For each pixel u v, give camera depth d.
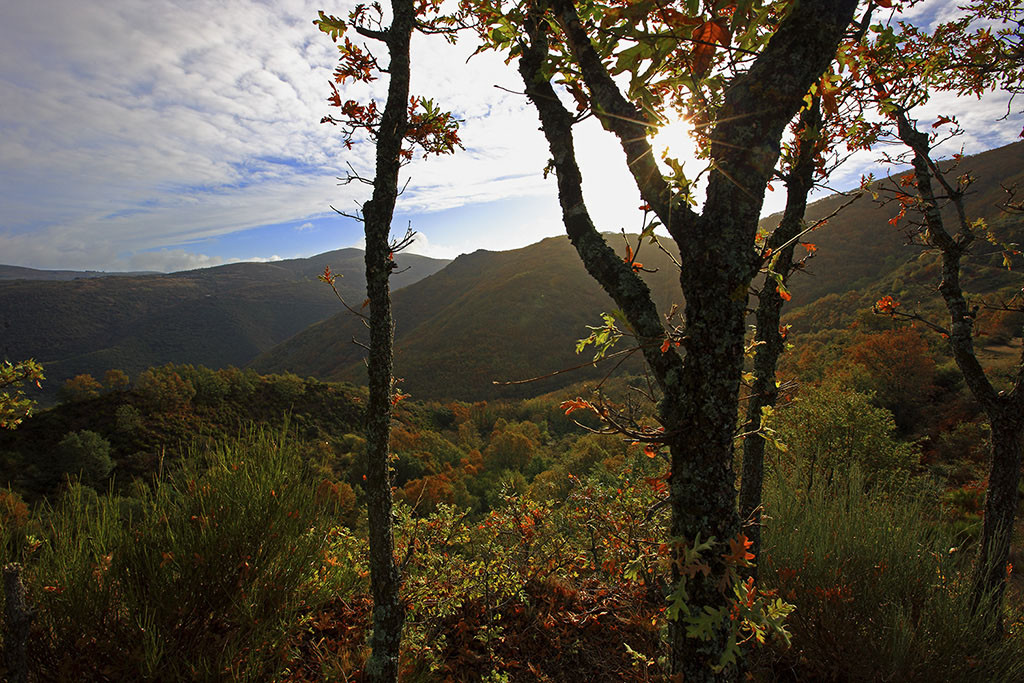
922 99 3.02
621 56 1.39
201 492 2.27
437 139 2.31
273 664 2.20
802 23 1.13
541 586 3.26
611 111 1.32
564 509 3.93
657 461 3.69
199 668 1.96
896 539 3.03
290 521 2.33
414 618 2.69
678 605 1.12
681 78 1.38
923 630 2.59
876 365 20.47
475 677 2.57
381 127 2.04
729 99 1.18
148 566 2.10
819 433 9.28
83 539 2.06
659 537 3.08
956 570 3.14
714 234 1.15
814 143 2.13
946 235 3.21
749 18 1.32
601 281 1.36
